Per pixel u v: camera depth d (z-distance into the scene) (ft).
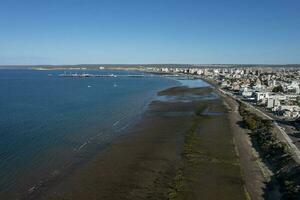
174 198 138.51
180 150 208.85
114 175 167.02
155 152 204.85
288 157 178.60
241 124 297.12
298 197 132.87
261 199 139.64
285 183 147.95
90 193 146.30
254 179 161.38
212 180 158.40
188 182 156.04
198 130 265.13
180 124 290.35
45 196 143.23
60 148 214.48
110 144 224.94
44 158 193.47
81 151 208.54
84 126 283.59
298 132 258.78
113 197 142.10
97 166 180.45
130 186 153.28
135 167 178.29
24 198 141.08
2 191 147.02
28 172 170.50
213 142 227.40
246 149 213.87
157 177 163.84
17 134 250.57
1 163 183.01
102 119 317.01
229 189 148.36
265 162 188.14
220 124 292.40
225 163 182.70
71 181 159.43
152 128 274.98
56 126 281.95
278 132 256.32
